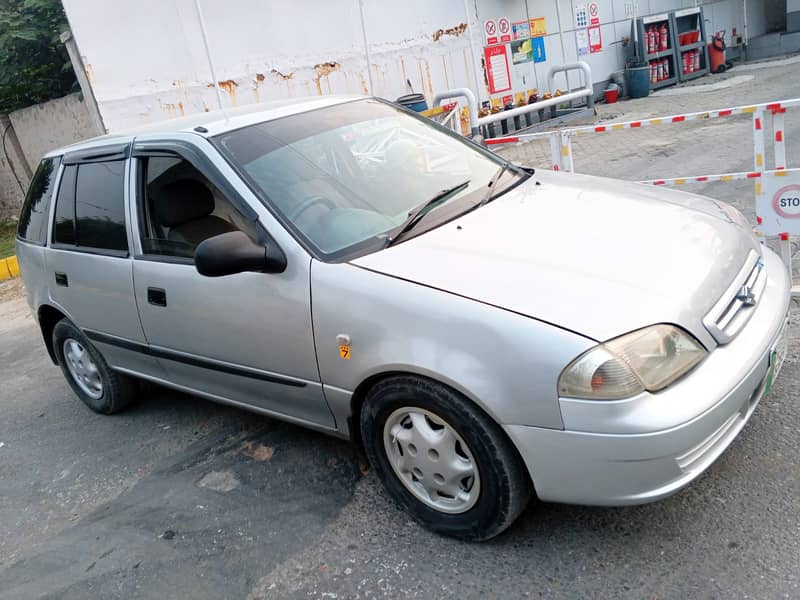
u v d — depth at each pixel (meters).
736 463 2.92
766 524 2.57
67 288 4.16
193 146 3.33
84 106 10.88
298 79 10.63
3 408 5.17
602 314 2.33
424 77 12.58
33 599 2.97
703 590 2.35
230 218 3.16
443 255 2.76
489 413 2.41
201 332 3.38
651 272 2.54
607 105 15.68
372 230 3.04
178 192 3.37
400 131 3.75
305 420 3.21
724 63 18.64
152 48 9.04
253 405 3.46
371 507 3.14
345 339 2.76
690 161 8.48
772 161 7.73
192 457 3.91
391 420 2.80
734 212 3.35
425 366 2.51
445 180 3.46
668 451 2.24
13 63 13.15
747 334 2.55
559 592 2.46
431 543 2.83
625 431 2.22
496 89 14.01
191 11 9.35
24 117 11.98
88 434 4.47
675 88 16.81
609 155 9.73
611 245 2.72
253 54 10.05
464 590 2.55
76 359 4.64
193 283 3.30
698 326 2.42
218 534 3.17
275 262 2.94
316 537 3.02
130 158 3.67
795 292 4.23
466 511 2.70
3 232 12.30
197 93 9.52
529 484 2.59
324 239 2.96
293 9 10.45
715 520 2.64
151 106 9.09
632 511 2.77
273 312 3.00
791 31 20.19
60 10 12.82
